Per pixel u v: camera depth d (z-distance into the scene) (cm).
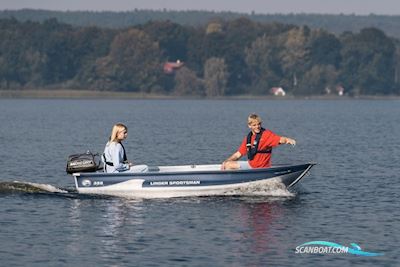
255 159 5438
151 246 4075
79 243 4128
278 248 4047
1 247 4044
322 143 10912
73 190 5550
